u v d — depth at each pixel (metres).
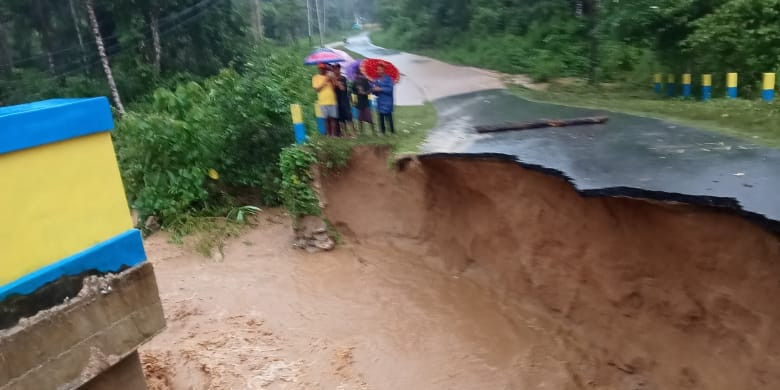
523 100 11.91
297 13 45.75
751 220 4.39
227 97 10.58
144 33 23.66
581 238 6.18
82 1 22.47
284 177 8.95
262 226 10.08
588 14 16.39
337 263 8.56
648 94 12.23
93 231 3.43
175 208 9.90
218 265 8.57
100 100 3.37
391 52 28.62
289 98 11.37
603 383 5.74
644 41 13.40
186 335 6.50
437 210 8.60
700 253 4.95
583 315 6.34
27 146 2.99
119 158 10.74
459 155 7.40
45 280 3.16
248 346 6.30
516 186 6.93
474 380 5.89
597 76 14.98
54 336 3.23
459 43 25.22
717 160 5.88
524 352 6.27
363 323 6.95
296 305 7.36
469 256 8.05
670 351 5.36
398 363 6.16
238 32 26.86
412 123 10.27
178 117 10.84
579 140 7.39
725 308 4.84
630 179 5.51
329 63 9.68
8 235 2.98
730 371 4.80
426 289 7.74
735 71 10.65
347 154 9.16
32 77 23.17
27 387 3.11
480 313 7.07
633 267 5.67
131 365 3.83
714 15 10.68
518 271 7.22
